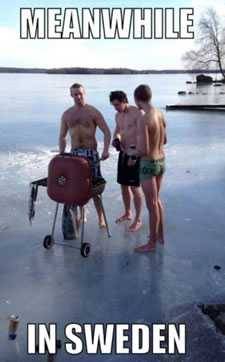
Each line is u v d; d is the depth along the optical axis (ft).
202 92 161.68
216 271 14.97
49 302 12.94
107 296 13.28
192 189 25.00
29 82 282.36
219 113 77.87
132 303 12.88
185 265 15.39
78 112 17.01
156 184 16.07
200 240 17.61
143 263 15.49
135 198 18.22
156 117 15.28
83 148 17.10
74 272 14.80
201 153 36.78
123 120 17.74
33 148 38.55
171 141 43.37
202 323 11.69
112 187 25.14
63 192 15.49
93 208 21.31
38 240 17.40
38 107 82.23
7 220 19.58
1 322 11.93
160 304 12.82
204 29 162.50
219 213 20.81
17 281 14.16
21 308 12.61
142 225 19.11
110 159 33.65
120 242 17.34
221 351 10.61
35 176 27.84
